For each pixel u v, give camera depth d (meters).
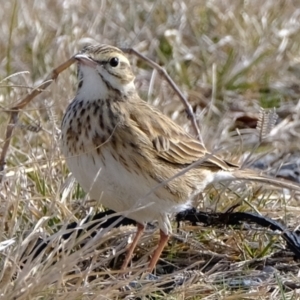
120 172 11.04
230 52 17.45
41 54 16.88
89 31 17.69
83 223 11.41
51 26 17.61
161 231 11.70
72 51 16.91
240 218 12.12
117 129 11.10
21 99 13.95
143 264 11.43
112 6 18.36
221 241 12.28
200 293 10.80
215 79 16.97
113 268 11.92
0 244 10.59
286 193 13.68
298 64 17.69
